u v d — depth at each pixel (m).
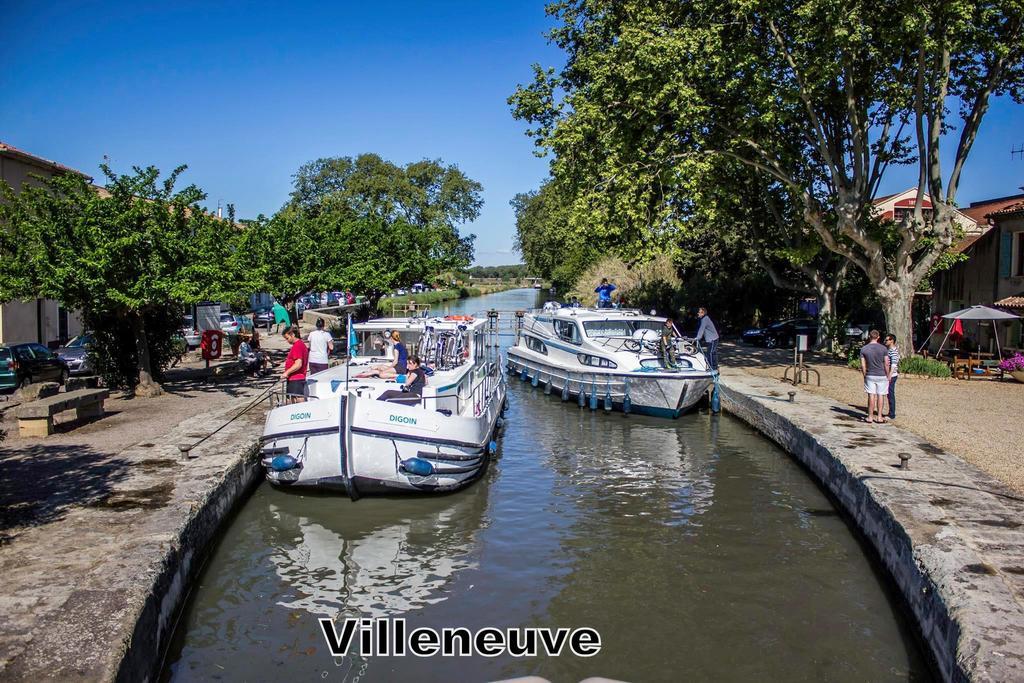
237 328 37.94
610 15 24.64
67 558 7.44
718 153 23.31
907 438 13.40
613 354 21.09
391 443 11.77
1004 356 24.62
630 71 21.34
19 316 28.98
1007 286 25.84
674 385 19.52
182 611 8.24
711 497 12.86
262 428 14.14
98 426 14.38
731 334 40.25
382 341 15.96
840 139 26.20
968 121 21.19
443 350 14.89
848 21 19.25
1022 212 24.59
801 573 9.55
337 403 11.67
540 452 16.39
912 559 7.93
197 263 17.50
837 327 30.25
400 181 67.06
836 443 12.98
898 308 22.91
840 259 30.19
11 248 16.22
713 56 21.19
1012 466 11.30
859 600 8.77
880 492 9.87
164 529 8.33
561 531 11.17
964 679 5.60
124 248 16.33
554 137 22.73
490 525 11.41
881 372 14.89
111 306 17.08
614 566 9.84
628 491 13.23
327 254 33.16
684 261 40.72
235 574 9.45
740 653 7.59
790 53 21.67
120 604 6.38
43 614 6.19
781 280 32.81
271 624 8.16
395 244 36.38
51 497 9.54
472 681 7.09
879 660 7.42
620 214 22.42
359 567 9.74
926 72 21.94
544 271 71.56
